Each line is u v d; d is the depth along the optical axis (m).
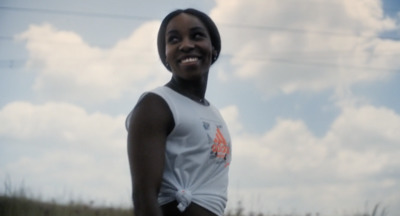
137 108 2.66
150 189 2.54
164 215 2.65
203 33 2.86
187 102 2.74
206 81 2.92
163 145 2.62
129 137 2.64
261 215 8.66
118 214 9.80
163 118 2.62
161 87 2.73
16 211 9.39
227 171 2.87
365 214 7.98
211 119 2.79
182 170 2.66
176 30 2.84
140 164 2.56
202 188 2.70
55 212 9.61
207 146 2.71
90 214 9.80
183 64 2.79
